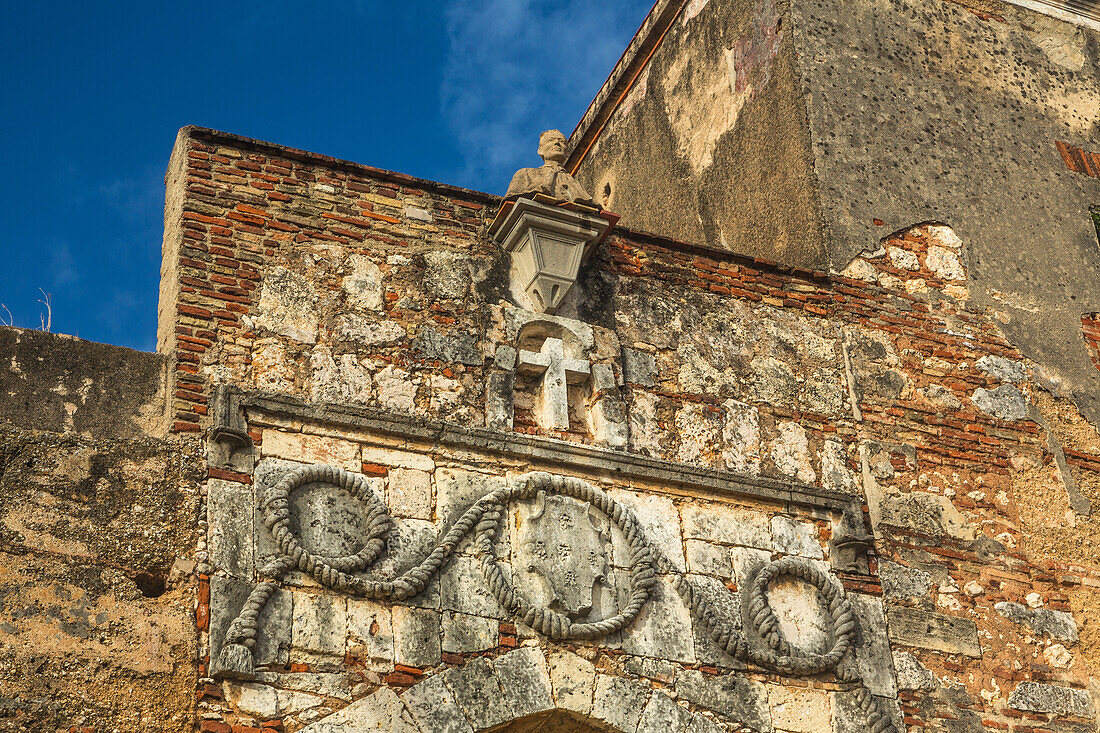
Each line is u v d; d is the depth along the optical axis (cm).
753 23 1209
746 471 923
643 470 881
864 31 1167
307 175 900
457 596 792
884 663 884
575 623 808
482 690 770
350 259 883
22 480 741
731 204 1179
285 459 798
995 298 1076
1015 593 948
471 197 944
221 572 752
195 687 719
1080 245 1138
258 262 856
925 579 929
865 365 1002
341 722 734
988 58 1209
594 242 942
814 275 1022
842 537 913
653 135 1375
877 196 1083
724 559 878
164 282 866
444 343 879
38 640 702
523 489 838
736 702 828
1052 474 1012
